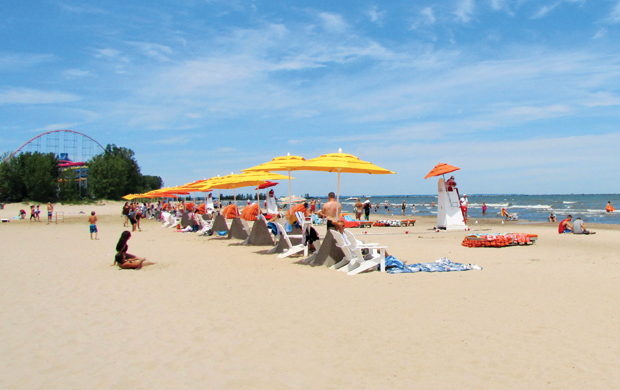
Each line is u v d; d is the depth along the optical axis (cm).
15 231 2373
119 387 342
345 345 432
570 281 739
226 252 1226
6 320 535
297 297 641
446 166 1978
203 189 1608
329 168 984
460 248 1249
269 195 2594
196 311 568
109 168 9006
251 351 419
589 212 4788
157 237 1838
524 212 4966
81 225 3025
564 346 424
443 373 363
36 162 7650
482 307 569
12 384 349
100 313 563
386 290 679
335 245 938
